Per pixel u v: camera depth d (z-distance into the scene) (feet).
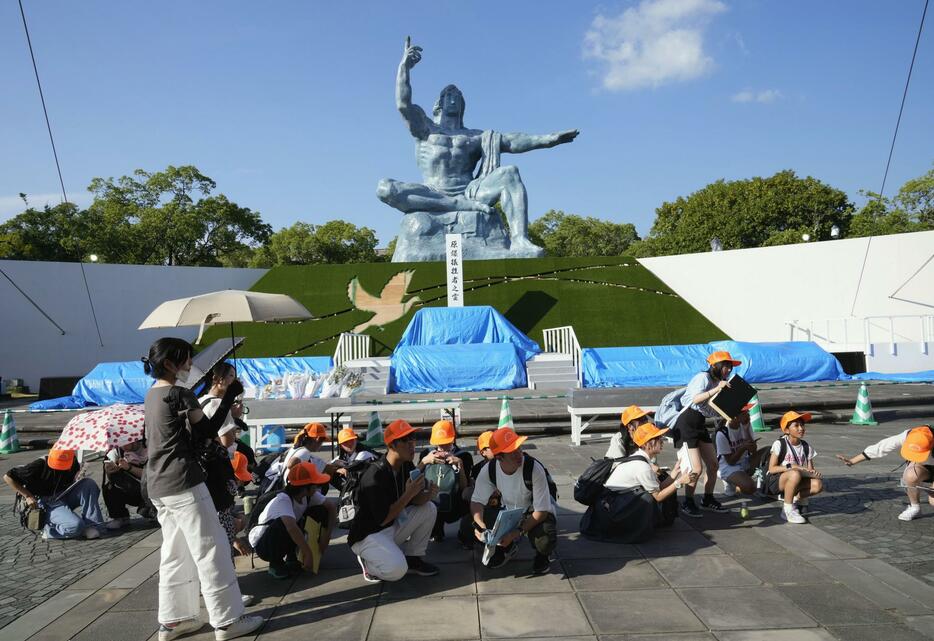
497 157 93.25
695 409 20.49
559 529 19.53
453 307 65.10
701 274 79.10
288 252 149.59
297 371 57.31
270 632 13.21
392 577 15.16
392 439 15.37
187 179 120.88
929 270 68.39
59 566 18.01
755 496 22.62
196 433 13.25
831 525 19.31
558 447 34.68
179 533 13.32
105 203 115.44
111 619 14.21
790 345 57.77
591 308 76.33
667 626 12.78
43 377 64.54
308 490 16.78
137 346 74.33
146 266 75.46
